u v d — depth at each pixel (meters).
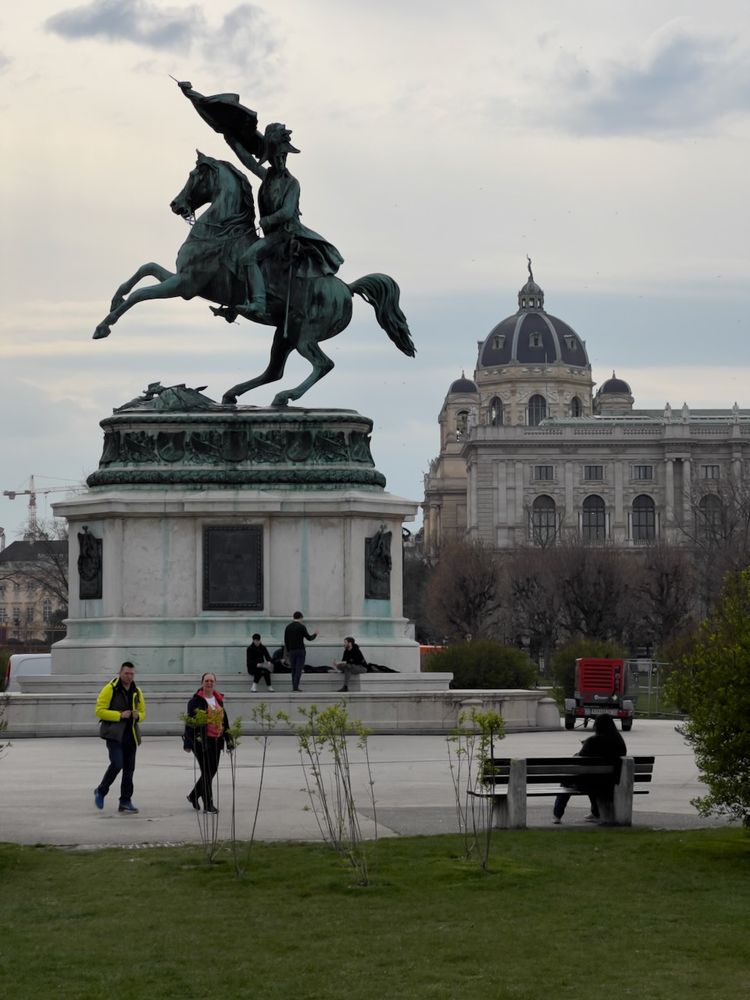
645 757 19.23
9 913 13.98
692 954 12.59
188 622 35.31
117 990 11.54
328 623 35.47
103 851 17.11
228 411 36.62
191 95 37.31
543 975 11.97
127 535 35.53
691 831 18.56
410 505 36.34
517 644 112.25
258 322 37.06
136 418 36.12
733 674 17.11
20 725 33.28
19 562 170.12
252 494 35.47
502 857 16.50
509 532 187.00
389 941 12.98
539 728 36.69
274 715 32.59
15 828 18.97
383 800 21.64
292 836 18.22
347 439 36.34
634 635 106.00
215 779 23.83
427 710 34.19
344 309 37.16
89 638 35.50
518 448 188.38
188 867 16.03
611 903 14.36
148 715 33.22
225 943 12.91
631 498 187.38
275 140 36.94
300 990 11.59
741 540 94.44
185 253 36.88
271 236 37.00
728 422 188.00
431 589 117.88
